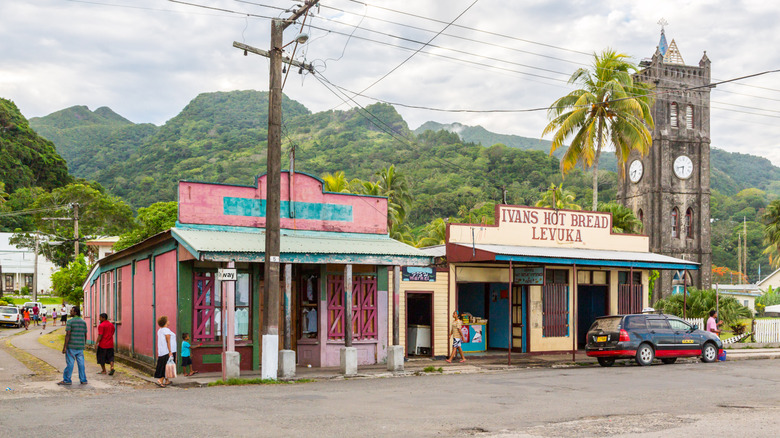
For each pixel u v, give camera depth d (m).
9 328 48.56
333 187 47.59
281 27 18.25
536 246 26.55
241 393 14.51
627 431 10.05
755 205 195.50
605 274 28.28
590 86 36.84
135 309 22.77
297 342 21.02
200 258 16.84
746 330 36.06
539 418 11.23
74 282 43.56
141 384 16.84
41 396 14.22
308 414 11.49
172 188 189.38
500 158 170.00
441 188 154.00
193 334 18.56
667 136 73.94
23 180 106.06
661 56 74.00
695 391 14.91
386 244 21.30
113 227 92.38
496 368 21.16
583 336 29.45
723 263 154.88
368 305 21.78
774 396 14.20
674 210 74.69
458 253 23.86
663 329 22.38
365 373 19.22
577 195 145.75
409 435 9.69
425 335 24.22
